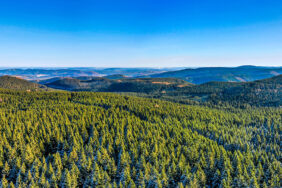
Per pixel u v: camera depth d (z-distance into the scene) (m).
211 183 69.12
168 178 64.62
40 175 67.88
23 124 107.06
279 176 68.44
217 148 84.69
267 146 98.44
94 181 62.34
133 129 111.62
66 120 115.88
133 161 76.38
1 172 70.12
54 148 90.56
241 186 61.62
